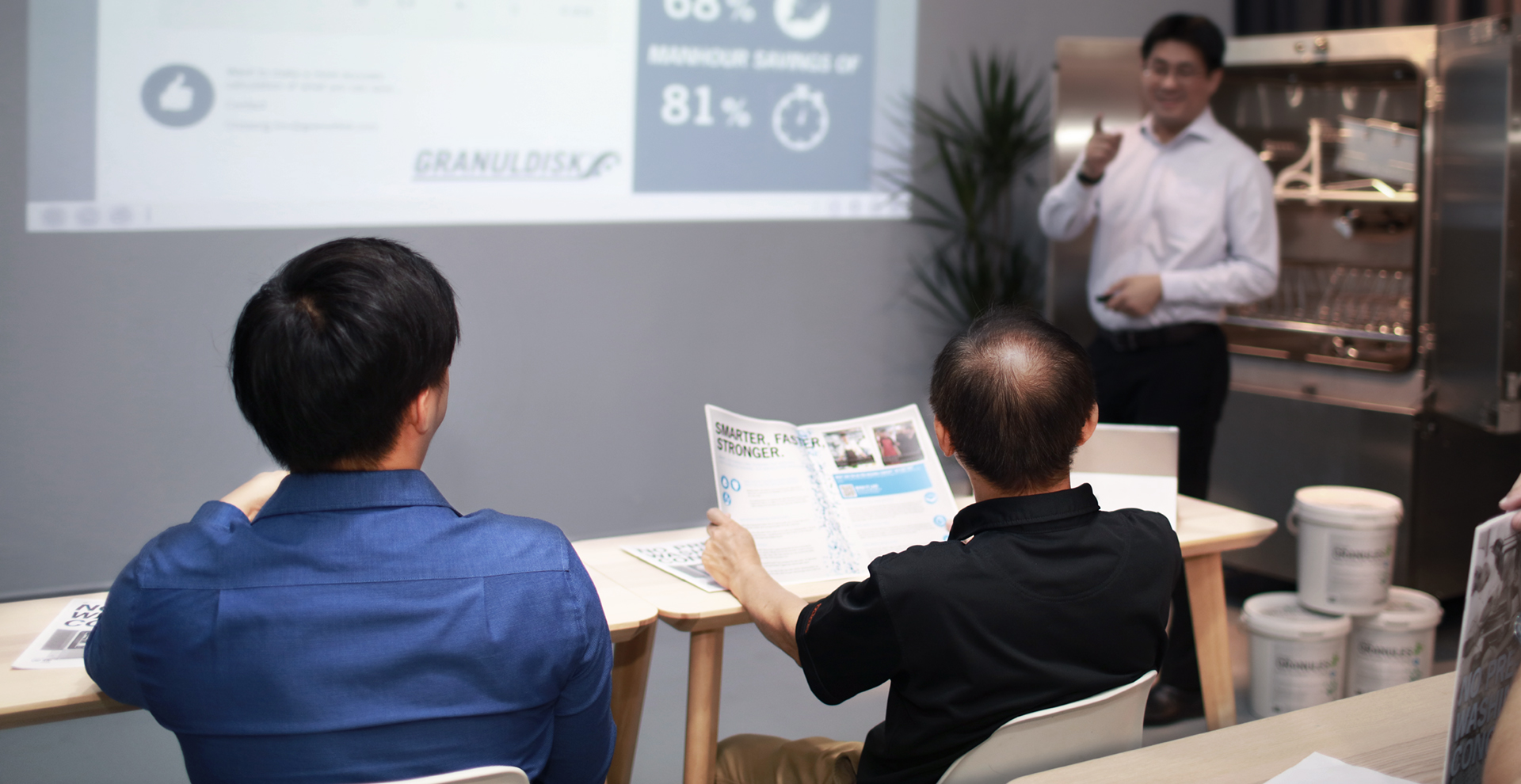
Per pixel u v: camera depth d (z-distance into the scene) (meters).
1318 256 3.56
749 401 3.86
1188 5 4.40
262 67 3.00
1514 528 0.91
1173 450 1.93
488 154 3.30
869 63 3.88
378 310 0.94
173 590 0.93
